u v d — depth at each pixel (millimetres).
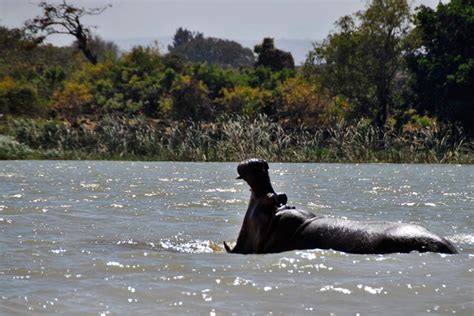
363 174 91062
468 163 127625
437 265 25516
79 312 20531
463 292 22281
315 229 29109
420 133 140500
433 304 21047
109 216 43156
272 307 20891
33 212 44312
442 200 53781
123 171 95062
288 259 27062
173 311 20547
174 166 110250
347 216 43312
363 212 45469
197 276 24984
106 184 69500
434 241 27609
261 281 24000
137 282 24156
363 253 27641
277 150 131875
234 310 20594
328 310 20516
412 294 22141
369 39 186625
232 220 42031
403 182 74812
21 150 139625
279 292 22547
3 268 26609
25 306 21141
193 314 20266
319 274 24797
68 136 144500
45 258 28688
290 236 29406
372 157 129750
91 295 22422
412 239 27641
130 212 45312
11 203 49531
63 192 59344
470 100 166500
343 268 25438
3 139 143000
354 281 23703
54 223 39688
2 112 192375
